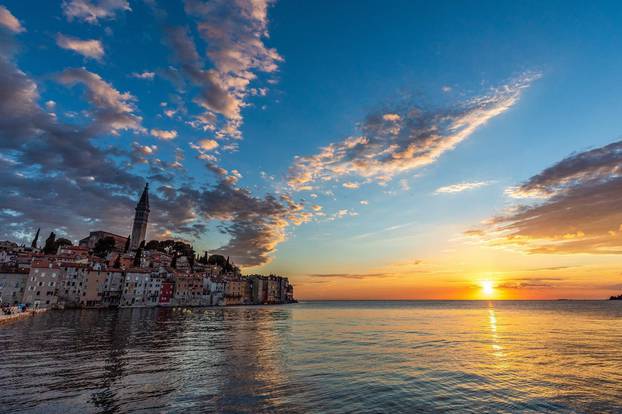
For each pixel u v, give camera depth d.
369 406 22.39
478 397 24.73
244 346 48.09
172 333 63.12
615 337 61.88
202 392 24.88
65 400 22.72
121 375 29.55
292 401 23.11
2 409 20.94
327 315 146.25
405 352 44.09
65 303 132.88
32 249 191.88
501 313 162.62
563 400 24.33
